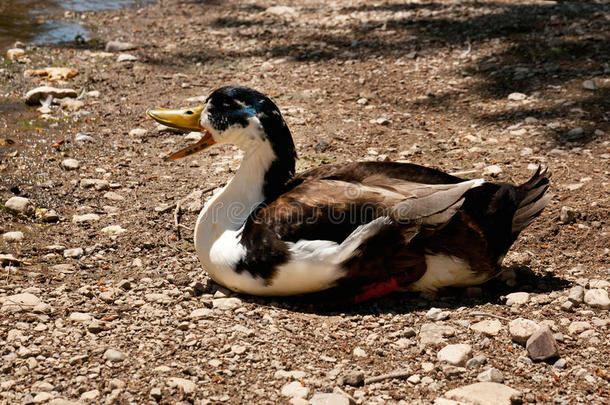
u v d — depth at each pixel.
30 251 5.17
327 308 4.56
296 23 11.36
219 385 3.67
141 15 12.05
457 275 4.55
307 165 6.58
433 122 7.63
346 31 10.76
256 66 9.47
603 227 5.49
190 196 6.07
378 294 4.54
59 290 4.61
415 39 10.16
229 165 6.74
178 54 9.94
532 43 9.50
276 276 4.39
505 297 4.61
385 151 6.94
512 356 3.98
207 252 4.64
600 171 6.33
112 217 5.76
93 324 4.15
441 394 3.64
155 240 5.43
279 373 3.77
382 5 12.12
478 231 4.46
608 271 4.95
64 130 7.38
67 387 3.60
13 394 3.54
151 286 4.74
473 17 10.95
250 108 4.60
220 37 10.76
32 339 4.03
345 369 3.85
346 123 7.62
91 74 8.98
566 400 3.59
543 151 6.82
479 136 7.22
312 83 8.81
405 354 4.01
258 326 4.25
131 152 6.99
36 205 5.86
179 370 3.78
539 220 5.61
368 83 8.75
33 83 8.61
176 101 8.23
